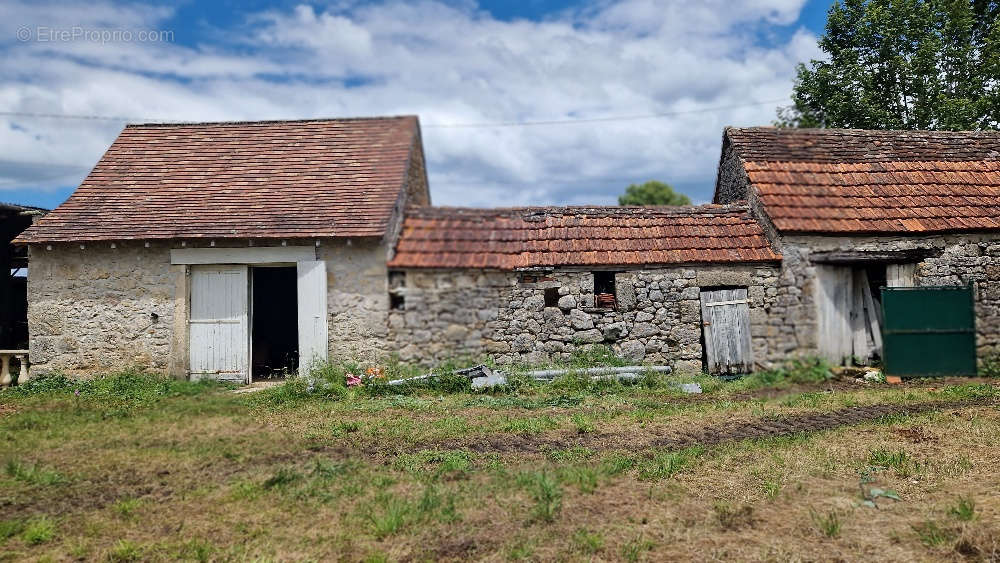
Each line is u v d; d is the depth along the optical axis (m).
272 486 5.06
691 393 8.48
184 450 6.00
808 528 4.26
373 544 4.09
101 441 6.30
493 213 6.74
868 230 9.75
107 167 10.93
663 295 9.46
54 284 10.31
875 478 5.15
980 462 5.46
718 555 3.90
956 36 16.73
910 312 9.56
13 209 12.55
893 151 11.67
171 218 9.80
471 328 7.82
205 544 4.09
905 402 7.78
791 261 9.64
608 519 4.43
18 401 8.73
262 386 9.86
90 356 10.24
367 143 10.07
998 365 9.76
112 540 4.21
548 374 8.57
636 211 10.42
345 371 8.30
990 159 11.63
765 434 6.48
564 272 9.16
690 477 5.21
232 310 10.13
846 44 17.45
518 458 5.77
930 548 3.96
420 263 6.28
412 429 6.74
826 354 9.39
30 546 4.17
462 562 3.85
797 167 11.07
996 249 10.19
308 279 8.62
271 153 10.36
